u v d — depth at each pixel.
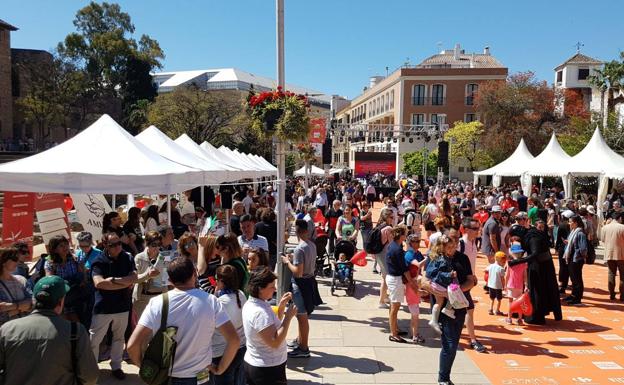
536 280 7.91
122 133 8.08
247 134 38.53
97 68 52.91
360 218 12.07
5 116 46.72
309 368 5.93
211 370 3.70
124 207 15.30
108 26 55.47
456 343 5.39
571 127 36.06
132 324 5.75
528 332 7.56
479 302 9.34
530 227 8.42
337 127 41.50
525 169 19.09
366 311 8.50
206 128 37.81
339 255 9.83
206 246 5.43
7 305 4.63
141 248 7.27
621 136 27.69
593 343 7.04
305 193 22.02
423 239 17.16
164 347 3.12
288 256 6.78
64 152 7.49
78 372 3.06
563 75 57.62
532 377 5.81
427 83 51.34
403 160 46.12
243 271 4.96
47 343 2.95
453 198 19.97
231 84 81.69
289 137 6.89
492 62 56.94
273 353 3.86
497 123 40.03
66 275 5.31
